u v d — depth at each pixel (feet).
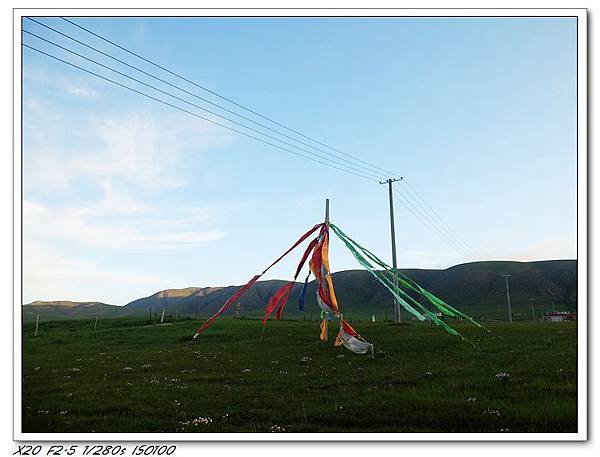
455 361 74.33
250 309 581.53
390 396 54.49
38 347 114.62
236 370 75.15
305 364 78.02
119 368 80.84
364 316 367.45
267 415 49.08
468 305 409.69
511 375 62.54
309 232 70.08
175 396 57.82
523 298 416.67
